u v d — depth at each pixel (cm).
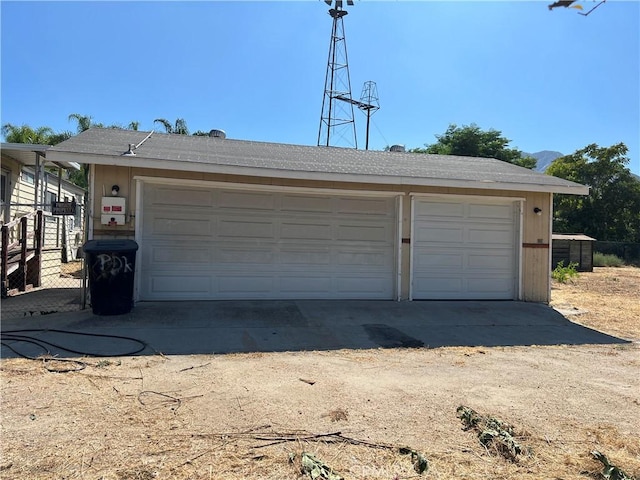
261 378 452
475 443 325
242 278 873
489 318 814
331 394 414
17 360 485
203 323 685
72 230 1902
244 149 1019
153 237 826
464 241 979
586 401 416
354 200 930
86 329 626
